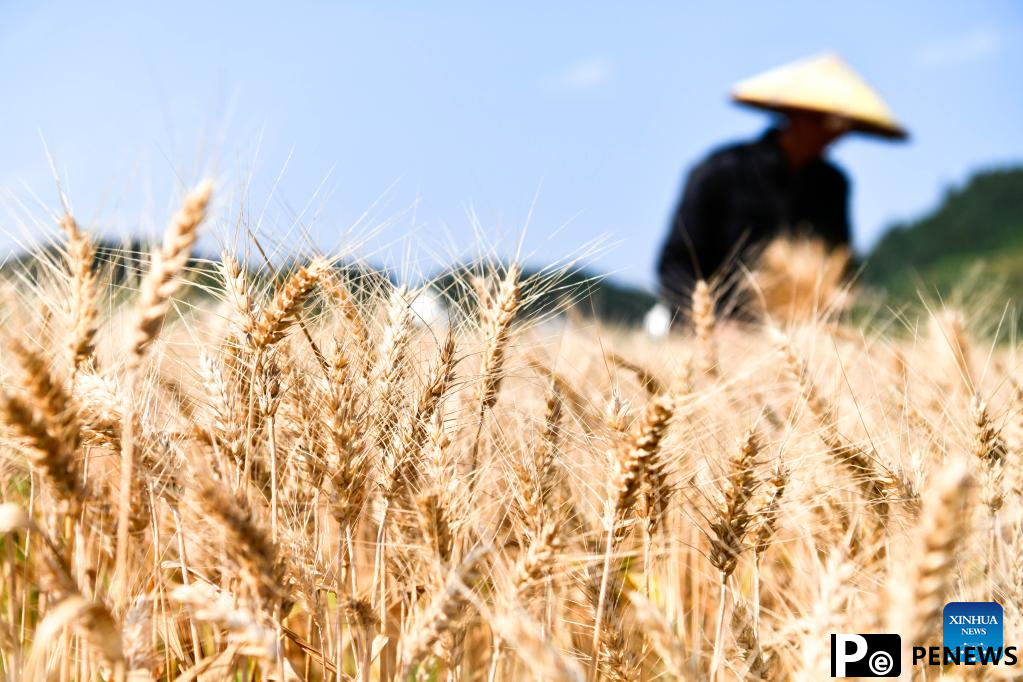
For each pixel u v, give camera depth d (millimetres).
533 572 1823
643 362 3143
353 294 2541
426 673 2453
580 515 2426
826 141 7887
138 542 2025
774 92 7984
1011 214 33094
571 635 2490
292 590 1960
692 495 2359
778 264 5441
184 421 2270
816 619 1585
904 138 9016
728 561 2096
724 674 2168
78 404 1891
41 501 2150
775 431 2709
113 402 1980
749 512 2092
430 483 2207
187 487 2014
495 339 2428
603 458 2438
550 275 2557
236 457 2082
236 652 1866
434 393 2299
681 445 2264
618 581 2264
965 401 2473
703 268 7598
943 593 1199
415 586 2205
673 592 2650
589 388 2920
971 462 2125
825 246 7445
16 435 1654
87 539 2113
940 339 2990
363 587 2562
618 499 1957
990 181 36375
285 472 2367
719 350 3607
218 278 2186
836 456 2332
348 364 2150
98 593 1883
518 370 2648
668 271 7629
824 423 2486
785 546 2730
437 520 1964
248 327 2090
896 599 1231
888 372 3105
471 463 2432
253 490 2209
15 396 1610
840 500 2309
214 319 2438
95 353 2203
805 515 2361
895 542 2162
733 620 2027
